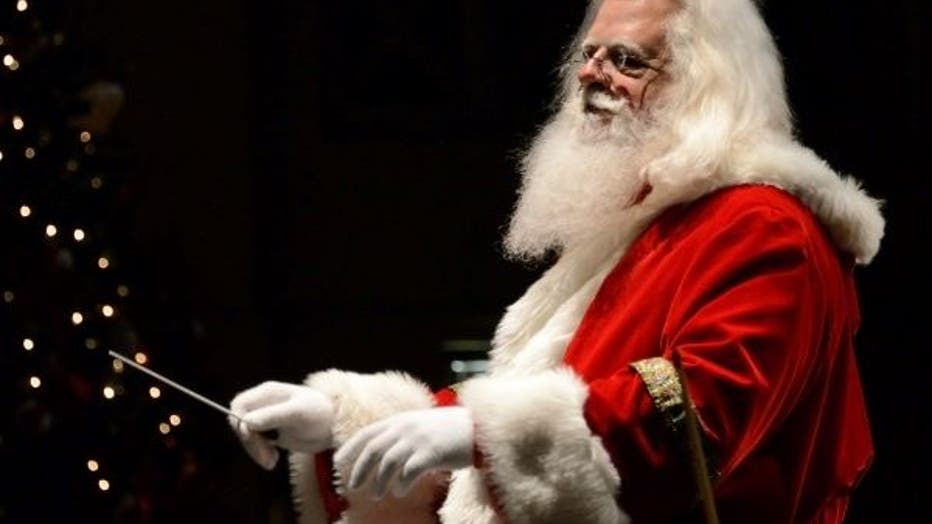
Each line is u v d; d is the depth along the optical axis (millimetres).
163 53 12859
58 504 9297
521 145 13078
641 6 5211
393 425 4547
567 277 5348
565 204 5242
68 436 9312
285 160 13070
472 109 13125
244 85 13008
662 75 5176
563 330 5207
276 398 5180
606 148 5160
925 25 11789
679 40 5160
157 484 9594
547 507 4508
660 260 5035
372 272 13156
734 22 5238
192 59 12906
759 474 4941
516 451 4531
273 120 13039
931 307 11344
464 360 13234
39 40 9352
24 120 9273
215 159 12945
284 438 5195
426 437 4523
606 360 4949
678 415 4578
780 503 4977
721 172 5055
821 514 5227
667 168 5039
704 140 5039
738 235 4887
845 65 11875
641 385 4621
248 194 13023
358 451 4562
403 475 4496
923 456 11109
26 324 9219
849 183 5191
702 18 5191
